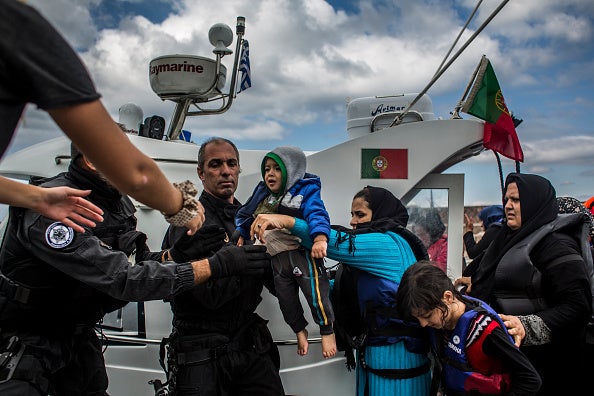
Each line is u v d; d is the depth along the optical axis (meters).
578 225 2.55
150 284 1.88
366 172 3.06
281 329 2.87
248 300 2.44
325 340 2.48
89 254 1.83
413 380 2.45
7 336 1.90
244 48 3.60
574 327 2.40
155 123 3.27
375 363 2.47
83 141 0.90
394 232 2.58
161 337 2.83
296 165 2.50
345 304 2.70
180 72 3.37
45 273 1.91
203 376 2.29
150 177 1.06
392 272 2.46
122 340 2.85
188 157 3.00
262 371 2.42
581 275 2.35
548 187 2.61
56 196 1.58
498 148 3.10
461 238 3.26
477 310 2.09
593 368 2.53
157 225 2.91
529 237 2.53
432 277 2.07
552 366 2.54
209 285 2.24
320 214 2.39
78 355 2.13
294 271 2.48
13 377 1.82
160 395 2.43
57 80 0.82
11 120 0.81
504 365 2.03
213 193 2.64
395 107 3.71
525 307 2.47
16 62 0.78
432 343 2.36
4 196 1.52
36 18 0.80
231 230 2.60
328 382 2.91
